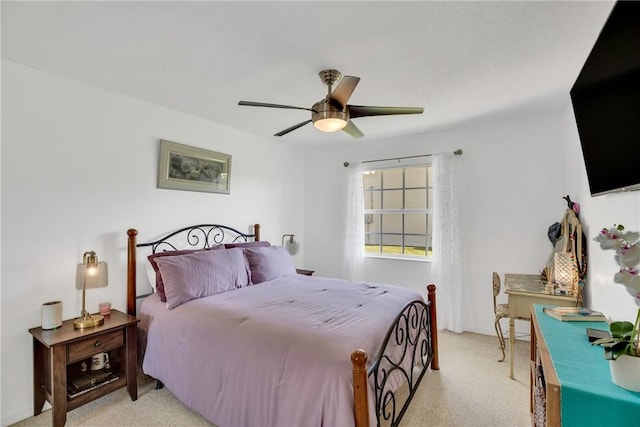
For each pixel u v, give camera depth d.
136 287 2.63
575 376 1.12
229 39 1.76
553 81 2.31
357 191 4.15
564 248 2.68
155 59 1.99
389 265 4.01
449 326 3.47
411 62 2.02
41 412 2.06
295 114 3.07
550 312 1.80
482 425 1.89
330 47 1.84
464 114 3.07
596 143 1.54
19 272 2.03
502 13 1.53
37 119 2.11
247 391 1.62
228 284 2.63
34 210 2.09
